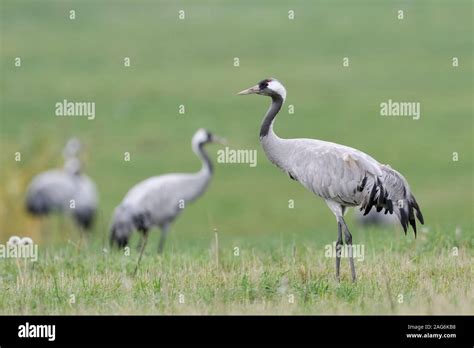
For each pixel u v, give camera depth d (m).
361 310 9.45
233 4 81.62
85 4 81.19
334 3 79.56
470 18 71.81
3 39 70.38
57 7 79.75
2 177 30.08
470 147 42.91
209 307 9.85
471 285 10.21
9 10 78.00
